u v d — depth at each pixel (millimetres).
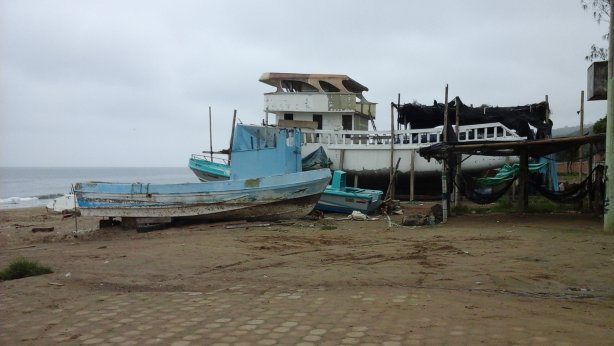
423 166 25531
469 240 12578
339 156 26750
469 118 24797
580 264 9031
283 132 19938
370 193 20422
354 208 20062
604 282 7727
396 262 9898
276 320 5984
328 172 17750
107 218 19875
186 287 8227
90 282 8758
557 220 16109
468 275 8445
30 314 6652
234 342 5230
